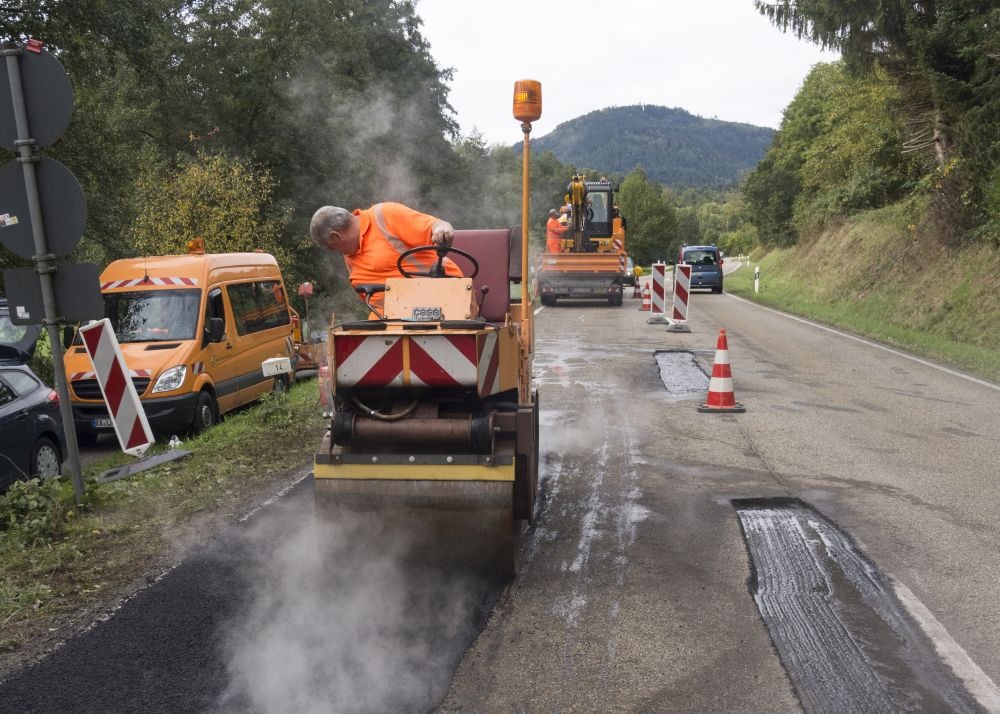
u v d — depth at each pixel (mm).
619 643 4246
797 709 3592
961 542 5676
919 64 20812
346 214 5449
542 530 6027
